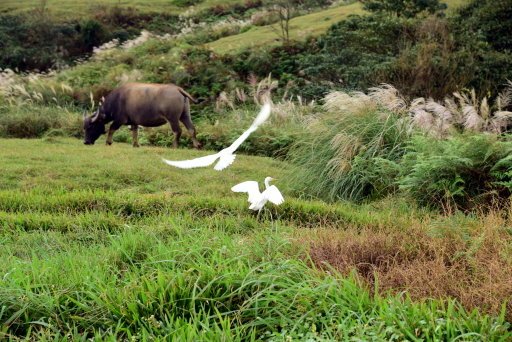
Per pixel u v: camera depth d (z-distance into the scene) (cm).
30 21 5256
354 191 1647
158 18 5731
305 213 1416
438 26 2939
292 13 4628
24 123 2655
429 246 1015
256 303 826
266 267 890
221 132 2453
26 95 3081
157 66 3478
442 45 2797
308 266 990
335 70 2928
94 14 5638
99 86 3238
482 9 3114
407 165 1612
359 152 1681
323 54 3080
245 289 869
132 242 1073
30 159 1917
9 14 5509
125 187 1698
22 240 1220
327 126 1800
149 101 2320
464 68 2631
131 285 878
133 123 2367
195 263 927
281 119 2452
